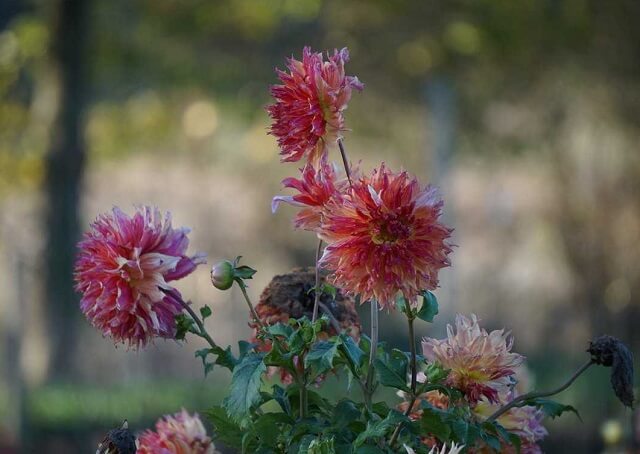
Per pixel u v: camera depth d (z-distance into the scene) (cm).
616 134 1605
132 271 226
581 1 1541
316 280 233
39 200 1647
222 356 234
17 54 1706
